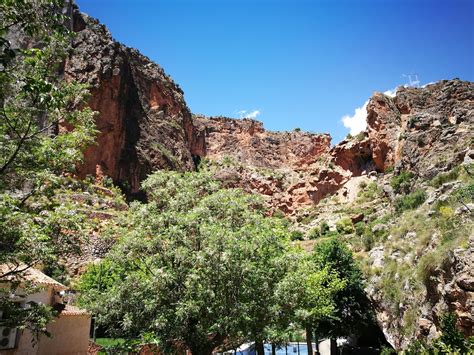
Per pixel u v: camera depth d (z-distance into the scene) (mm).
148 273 15578
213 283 14148
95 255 34531
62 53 11672
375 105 79812
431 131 54250
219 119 144375
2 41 7969
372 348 30141
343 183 85312
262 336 15344
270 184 103250
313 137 143875
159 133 78062
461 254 15430
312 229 65375
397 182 52469
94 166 57250
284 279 15055
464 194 20734
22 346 18016
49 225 11477
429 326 17172
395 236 26719
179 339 14945
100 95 60188
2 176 11492
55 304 21516
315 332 29359
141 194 63125
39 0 9438
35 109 11195
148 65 89062
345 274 28375
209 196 17109
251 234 15148
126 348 16219
